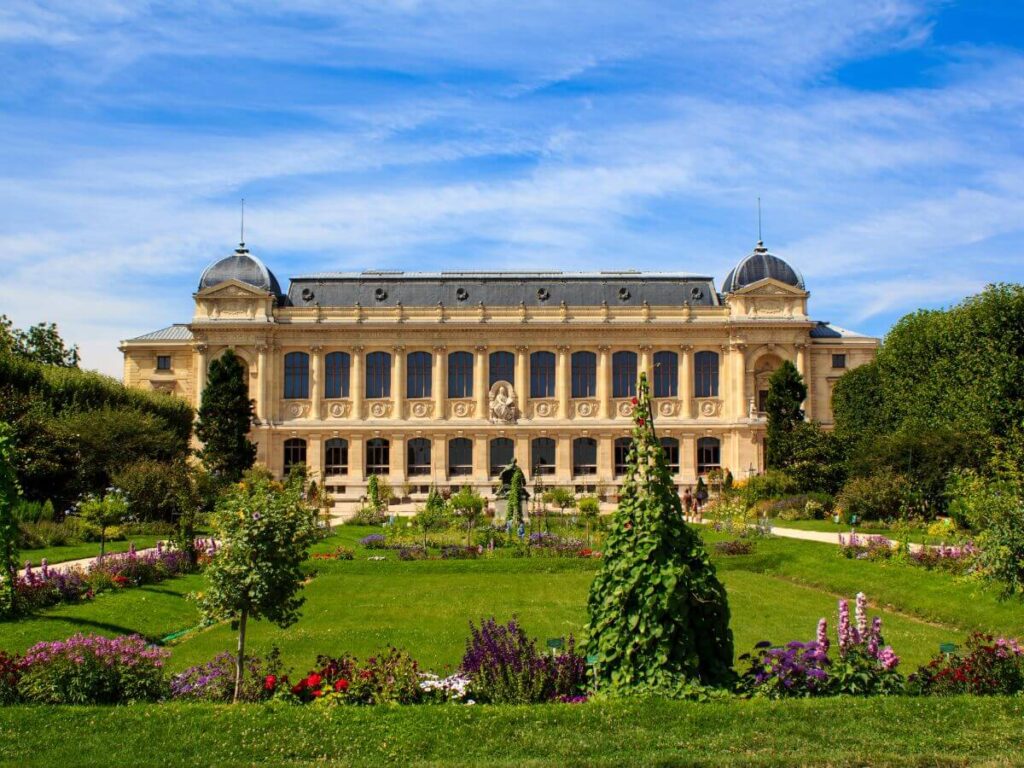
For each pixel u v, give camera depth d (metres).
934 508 77.44
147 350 131.62
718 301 135.12
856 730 22.62
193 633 41.59
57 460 79.38
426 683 26.59
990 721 23.19
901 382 97.38
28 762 21.67
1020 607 40.75
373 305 132.75
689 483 129.50
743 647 37.97
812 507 88.00
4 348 107.50
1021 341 82.38
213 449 105.88
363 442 129.50
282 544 28.81
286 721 23.98
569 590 53.41
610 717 23.11
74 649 27.52
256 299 128.62
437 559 64.38
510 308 130.75
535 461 130.00
